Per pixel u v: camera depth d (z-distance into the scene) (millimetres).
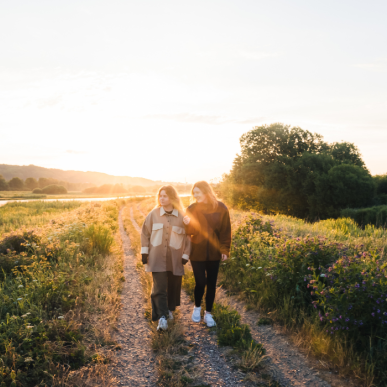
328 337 3025
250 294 4461
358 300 2949
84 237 7516
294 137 31469
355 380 2543
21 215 19141
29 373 2520
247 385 2516
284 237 5883
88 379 2531
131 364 2852
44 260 5535
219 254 3570
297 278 3936
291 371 2713
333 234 7777
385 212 15836
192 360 2883
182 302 4426
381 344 2811
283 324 3637
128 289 5059
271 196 28875
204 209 3570
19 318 3205
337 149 32625
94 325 3523
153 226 3537
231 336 3236
